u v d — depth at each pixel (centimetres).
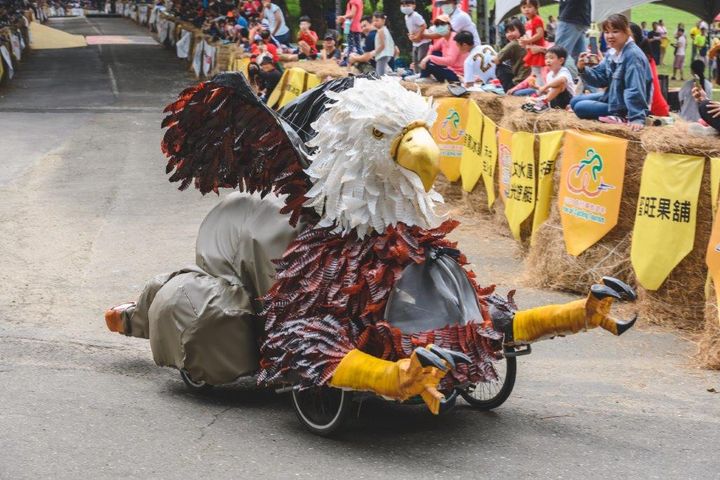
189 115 1156
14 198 2591
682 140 1504
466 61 2642
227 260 1216
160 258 1989
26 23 8319
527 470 1019
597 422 1174
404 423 1163
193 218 2358
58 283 1814
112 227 2262
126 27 12262
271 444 1085
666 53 6288
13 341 1459
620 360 1429
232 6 6831
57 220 2330
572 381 1336
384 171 1067
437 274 1075
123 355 1426
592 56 2091
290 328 1082
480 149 2303
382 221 1080
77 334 1521
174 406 1211
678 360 1427
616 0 2436
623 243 1680
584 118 1825
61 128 3934
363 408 1216
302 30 4381
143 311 1302
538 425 1162
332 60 3825
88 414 1167
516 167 1959
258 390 1292
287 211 1140
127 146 3488
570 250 1738
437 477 994
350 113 1068
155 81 5962
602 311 1054
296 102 1245
